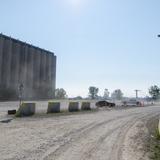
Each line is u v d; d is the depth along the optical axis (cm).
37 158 908
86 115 3059
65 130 1700
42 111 3316
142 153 1127
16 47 7944
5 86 7381
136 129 1997
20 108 2556
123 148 1200
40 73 9031
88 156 987
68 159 920
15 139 1277
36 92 8756
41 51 9106
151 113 3975
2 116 2436
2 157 904
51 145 1169
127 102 6869
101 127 1964
